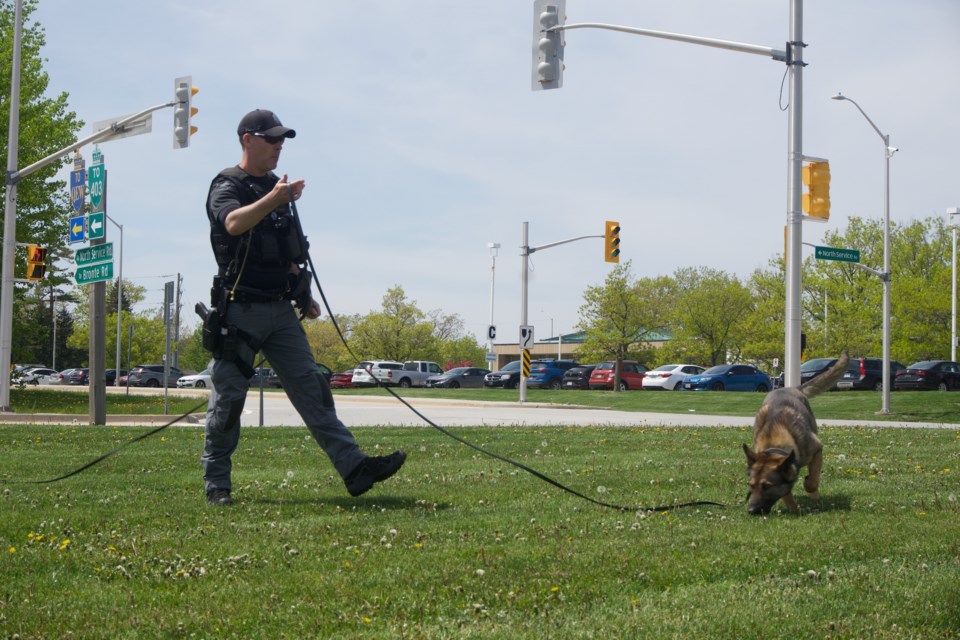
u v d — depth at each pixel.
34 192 27.39
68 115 28.77
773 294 59.97
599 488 7.07
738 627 3.45
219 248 6.25
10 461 8.98
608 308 58.47
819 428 15.04
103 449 10.48
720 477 7.93
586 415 24.95
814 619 3.56
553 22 15.44
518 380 49.94
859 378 38.38
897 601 3.80
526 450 10.60
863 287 53.56
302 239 6.39
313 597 3.85
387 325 74.19
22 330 28.98
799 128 14.88
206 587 4.02
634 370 47.03
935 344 50.41
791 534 5.27
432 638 3.30
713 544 4.98
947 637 3.39
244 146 6.40
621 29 15.16
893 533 5.30
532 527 5.46
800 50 14.77
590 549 4.81
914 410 26.25
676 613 3.62
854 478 8.05
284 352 6.44
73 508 6.16
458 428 14.49
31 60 27.98
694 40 14.92
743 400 31.36
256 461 9.30
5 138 26.86
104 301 15.93
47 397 29.89
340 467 6.40
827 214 16.08
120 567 4.34
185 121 18.44
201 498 6.61
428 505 6.38
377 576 4.18
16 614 3.59
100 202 15.90
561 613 3.62
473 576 4.20
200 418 18.98
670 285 72.12
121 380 65.12
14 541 5.10
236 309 6.26
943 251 56.72
